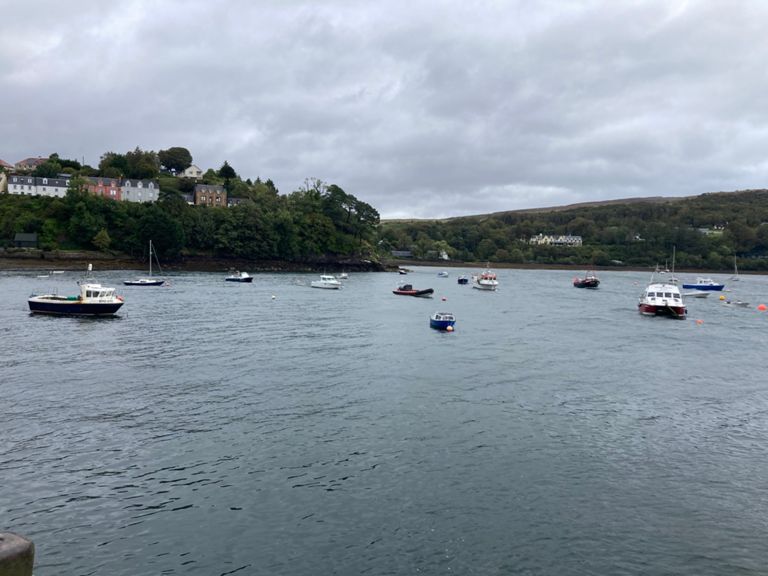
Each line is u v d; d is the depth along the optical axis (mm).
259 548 20953
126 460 28031
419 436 32125
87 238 173000
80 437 30828
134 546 20906
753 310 109688
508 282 193750
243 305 92438
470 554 20938
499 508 24328
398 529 22438
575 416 36656
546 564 20516
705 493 26297
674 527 23281
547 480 27078
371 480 26469
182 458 28375
